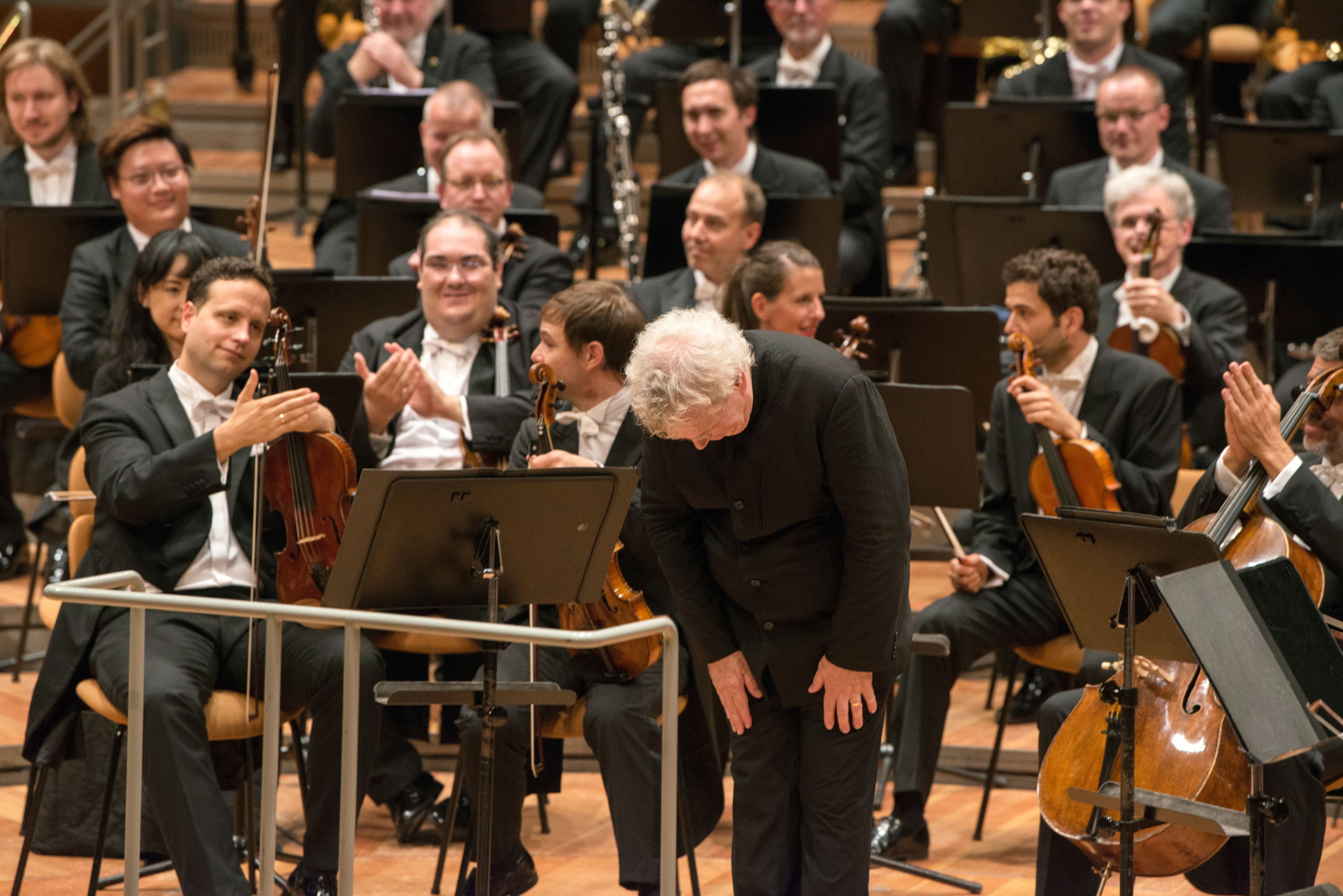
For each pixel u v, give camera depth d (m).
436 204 20.09
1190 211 19.20
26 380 20.39
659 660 13.46
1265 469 11.89
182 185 18.67
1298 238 19.77
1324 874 13.91
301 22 29.48
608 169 26.64
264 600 13.91
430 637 14.45
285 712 13.45
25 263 19.02
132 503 12.99
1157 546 10.02
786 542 10.96
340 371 16.86
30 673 18.56
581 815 16.02
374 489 10.30
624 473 10.80
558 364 13.71
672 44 28.83
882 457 10.59
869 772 11.40
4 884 13.92
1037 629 15.27
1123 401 15.70
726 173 18.75
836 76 25.59
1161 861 11.27
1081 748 11.85
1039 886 12.41
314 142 26.58
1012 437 15.71
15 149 22.75
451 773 16.78
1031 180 23.45
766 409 10.57
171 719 12.42
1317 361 12.68
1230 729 11.15
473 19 28.02
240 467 13.89
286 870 14.25
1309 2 26.55
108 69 34.75
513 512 10.64
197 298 13.87
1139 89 21.97
